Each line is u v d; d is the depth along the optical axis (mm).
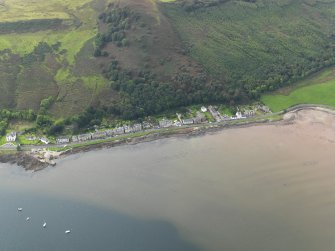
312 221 169625
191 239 164000
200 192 186875
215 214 174875
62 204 183125
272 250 157500
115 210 179000
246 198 182125
